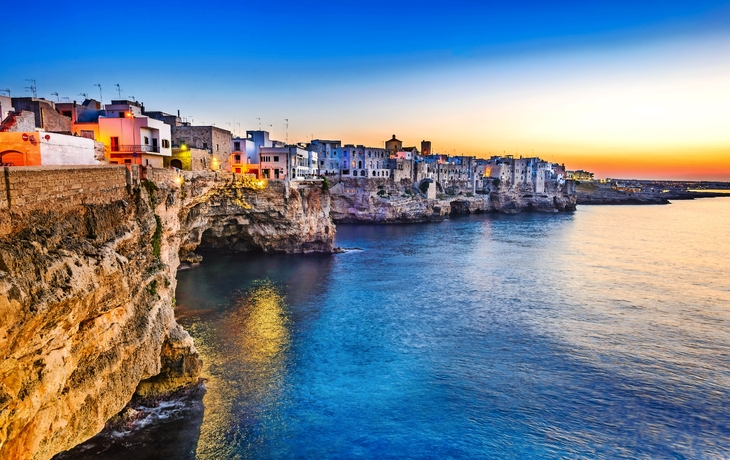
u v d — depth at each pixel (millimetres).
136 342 22203
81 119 54094
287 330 39250
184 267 61312
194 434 24016
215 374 30672
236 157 83875
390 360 33688
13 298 12602
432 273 62656
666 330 40594
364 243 89312
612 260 73250
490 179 174500
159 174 34594
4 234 14227
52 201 17219
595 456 23453
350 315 43688
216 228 68062
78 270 16281
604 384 30531
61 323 15258
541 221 135625
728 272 64750
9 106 45406
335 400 28078
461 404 27938
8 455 13742
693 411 27438
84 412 18625
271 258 70438
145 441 23016
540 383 30578
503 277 60812
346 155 130875
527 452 23719
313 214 75938
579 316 44344
